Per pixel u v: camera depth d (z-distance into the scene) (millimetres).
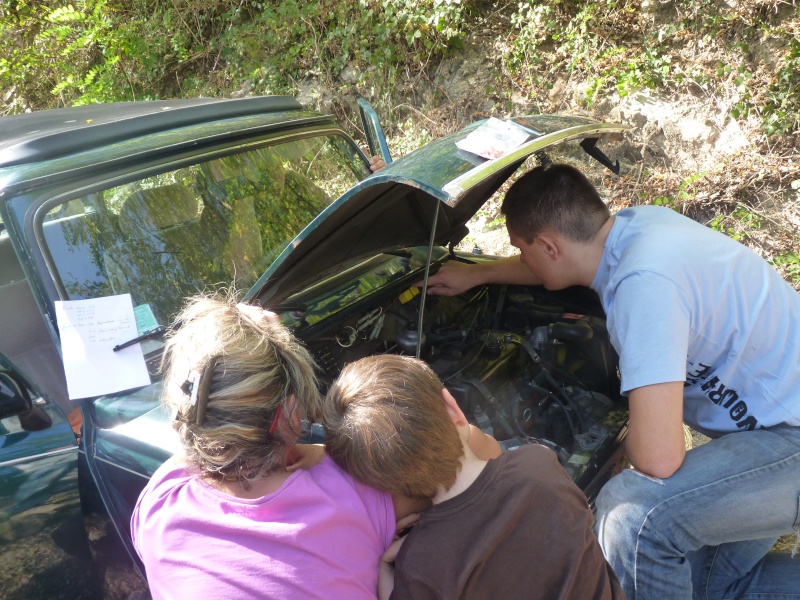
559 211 2107
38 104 8812
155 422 2035
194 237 2496
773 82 4496
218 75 7602
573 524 1413
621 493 1986
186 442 1343
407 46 6160
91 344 2152
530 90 5504
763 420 2033
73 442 2197
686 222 2137
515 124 2125
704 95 4805
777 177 4488
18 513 2088
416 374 1424
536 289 2844
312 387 1430
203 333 1367
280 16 6922
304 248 2004
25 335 3088
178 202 2498
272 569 1287
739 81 4582
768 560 2291
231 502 1352
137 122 2574
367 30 6328
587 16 5121
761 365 2029
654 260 1960
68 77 8086
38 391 2246
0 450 2072
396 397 1373
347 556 1354
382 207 2141
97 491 2162
